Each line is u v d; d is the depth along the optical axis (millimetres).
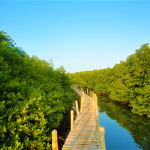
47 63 15359
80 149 5473
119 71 27312
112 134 11336
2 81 5336
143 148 8758
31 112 5125
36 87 7148
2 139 3703
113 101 26938
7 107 4969
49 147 5629
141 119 14734
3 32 9188
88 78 55031
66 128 10688
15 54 7355
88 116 10594
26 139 4465
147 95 14359
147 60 18312
